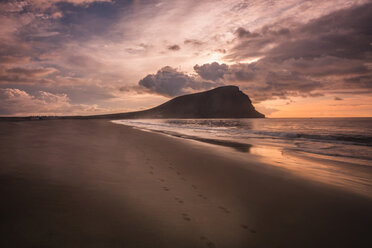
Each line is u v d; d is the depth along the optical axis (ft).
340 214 12.08
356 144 47.32
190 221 10.02
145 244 7.76
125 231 8.51
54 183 13.03
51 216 8.95
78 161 19.63
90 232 8.10
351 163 27.48
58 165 17.40
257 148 38.96
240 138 58.08
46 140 33.01
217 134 71.41
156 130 86.17
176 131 83.71
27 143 28.55
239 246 8.29
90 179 14.60
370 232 10.11
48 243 7.11
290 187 16.70
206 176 18.44
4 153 20.51
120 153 26.12
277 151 36.09
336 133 80.89
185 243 8.14
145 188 14.06
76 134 47.57
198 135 66.13
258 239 8.94
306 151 36.86
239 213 11.44
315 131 93.30
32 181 12.94
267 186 16.62
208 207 11.91
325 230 10.14
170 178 16.96
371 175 21.79
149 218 9.91
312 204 13.42
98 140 38.22
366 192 16.25
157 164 21.59
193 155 28.55
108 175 16.10
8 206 9.43
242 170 21.56
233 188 15.66
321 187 17.07
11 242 6.94
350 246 8.84
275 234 9.46
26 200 10.22
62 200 10.73
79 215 9.35
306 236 9.46
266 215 11.43
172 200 12.44
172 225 9.46
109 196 11.97
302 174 21.11
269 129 108.88
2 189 11.24
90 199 11.23
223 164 23.94
